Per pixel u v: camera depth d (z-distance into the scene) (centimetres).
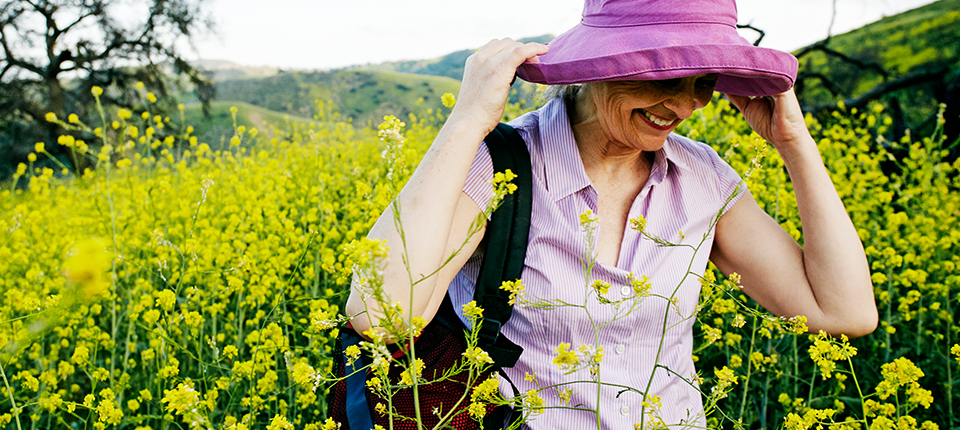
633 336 142
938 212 447
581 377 138
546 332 139
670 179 151
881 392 168
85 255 240
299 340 299
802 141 152
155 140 573
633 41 132
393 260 120
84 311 298
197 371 295
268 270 336
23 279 385
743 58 125
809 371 275
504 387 138
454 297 146
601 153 148
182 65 2745
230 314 317
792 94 151
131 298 351
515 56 131
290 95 5084
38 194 559
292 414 257
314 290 329
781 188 388
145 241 419
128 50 2670
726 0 133
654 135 138
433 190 123
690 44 125
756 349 288
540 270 139
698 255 151
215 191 508
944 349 304
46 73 2628
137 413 268
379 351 112
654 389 144
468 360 125
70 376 329
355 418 132
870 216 474
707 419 152
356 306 125
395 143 122
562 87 155
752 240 160
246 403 204
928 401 179
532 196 142
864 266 151
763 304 164
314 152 594
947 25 1406
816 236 152
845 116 789
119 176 532
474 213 137
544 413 140
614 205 149
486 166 140
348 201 471
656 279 143
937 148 627
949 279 331
